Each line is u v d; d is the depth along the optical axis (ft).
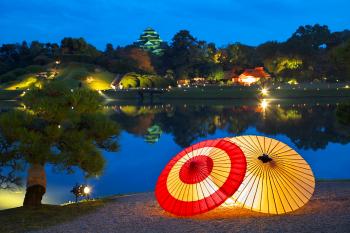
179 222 40.52
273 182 42.14
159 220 42.16
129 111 302.25
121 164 110.93
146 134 175.83
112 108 333.01
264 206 41.16
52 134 48.26
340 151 122.72
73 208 50.24
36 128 50.47
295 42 550.36
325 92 407.64
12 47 612.70
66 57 581.94
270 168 42.88
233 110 293.64
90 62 578.25
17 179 51.49
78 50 617.21
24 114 50.31
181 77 550.36
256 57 588.09
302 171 44.01
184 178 43.70
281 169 43.16
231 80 533.96
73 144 50.01
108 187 86.38
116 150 56.13
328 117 226.58
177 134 175.22
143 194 64.59
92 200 58.23
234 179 41.29
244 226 37.19
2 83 505.66
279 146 45.78
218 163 42.98
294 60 513.86
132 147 139.13
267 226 36.68
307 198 42.37
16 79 508.94
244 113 266.98
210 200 41.11
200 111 292.20
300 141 144.87
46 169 102.47
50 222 43.34
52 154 48.80
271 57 553.23
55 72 530.68
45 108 49.60
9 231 40.09
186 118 245.24
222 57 592.60
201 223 39.40
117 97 442.50
